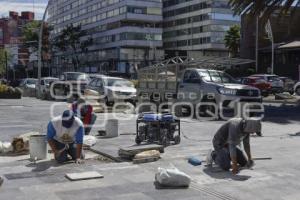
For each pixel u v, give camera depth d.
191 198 7.09
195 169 9.02
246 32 69.50
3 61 86.81
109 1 116.38
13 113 21.31
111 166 9.24
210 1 109.81
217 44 110.50
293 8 29.02
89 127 13.61
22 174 8.52
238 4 27.94
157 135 12.09
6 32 133.25
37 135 10.42
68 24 141.38
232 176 8.49
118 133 14.05
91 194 7.23
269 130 15.80
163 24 127.31
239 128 8.73
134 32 109.56
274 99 33.75
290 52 62.94
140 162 9.58
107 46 116.69
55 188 7.55
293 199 7.16
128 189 7.54
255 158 10.06
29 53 112.12
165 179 7.69
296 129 16.16
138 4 110.88
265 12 28.06
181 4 120.38
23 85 42.62
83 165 9.38
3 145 10.59
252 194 7.39
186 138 13.38
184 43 119.12
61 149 9.67
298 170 9.05
